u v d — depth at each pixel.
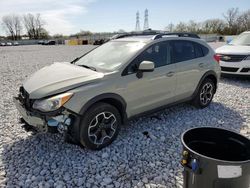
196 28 64.06
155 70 4.28
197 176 2.01
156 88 4.34
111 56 4.30
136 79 3.98
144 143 3.93
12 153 3.62
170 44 4.67
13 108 5.55
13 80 8.99
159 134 4.25
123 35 5.19
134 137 4.11
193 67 4.99
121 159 3.47
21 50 31.12
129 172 3.18
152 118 4.91
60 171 3.19
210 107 5.64
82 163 3.35
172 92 4.69
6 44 59.62
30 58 18.50
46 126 3.34
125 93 3.87
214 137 2.32
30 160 3.44
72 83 3.46
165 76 4.44
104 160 3.44
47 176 3.09
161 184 2.97
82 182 2.98
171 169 3.27
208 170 1.93
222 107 5.65
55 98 3.27
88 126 3.48
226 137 2.27
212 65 5.45
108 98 3.68
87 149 3.69
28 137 4.11
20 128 4.46
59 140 3.96
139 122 4.72
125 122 4.04
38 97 3.38
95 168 3.26
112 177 3.08
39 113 3.34
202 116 5.09
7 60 17.02
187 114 5.18
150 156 3.56
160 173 3.17
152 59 4.30
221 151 2.31
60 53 23.77
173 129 4.46
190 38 5.14
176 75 4.65
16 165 3.33
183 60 4.85
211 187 1.97
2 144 3.89
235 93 6.83
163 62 4.49
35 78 3.86
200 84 5.27
